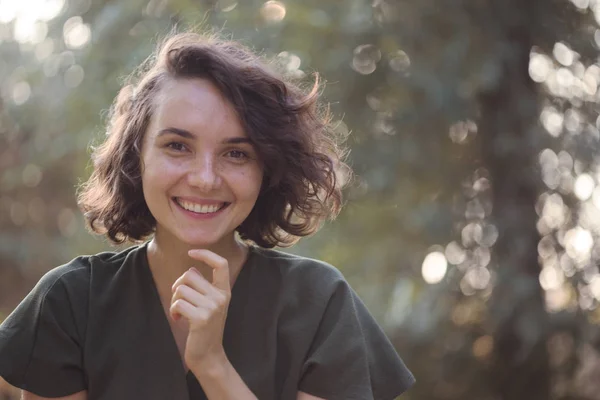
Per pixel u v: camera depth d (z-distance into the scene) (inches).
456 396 161.3
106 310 60.7
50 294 60.4
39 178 213.0
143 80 60.3
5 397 153.5
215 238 58.1
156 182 57.4
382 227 164.6
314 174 63.6
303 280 62.7
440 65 150.3
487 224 160.1
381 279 163.3
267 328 60.8
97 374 59.5
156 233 62.2
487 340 161.6
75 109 167.3
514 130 159.6
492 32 154.3
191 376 59.4
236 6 154.3
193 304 55.5
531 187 160.6
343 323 61.4
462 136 163.8
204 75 57.7
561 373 159.8
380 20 151.7
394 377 63.9
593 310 157.1
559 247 160.2
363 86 152.6
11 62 185.0
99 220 66.5
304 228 67.6
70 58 173.3
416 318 153.9
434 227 156.8
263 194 65.2
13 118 185.6
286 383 60.1
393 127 157.3
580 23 160.9
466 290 160.6
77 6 173.9
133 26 157.5
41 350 59.7
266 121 58.9
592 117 159.6
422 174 162.2
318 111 67.2
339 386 60.0
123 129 62.1
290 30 149.1
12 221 232.4
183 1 153.2
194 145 57.2
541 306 152.9
